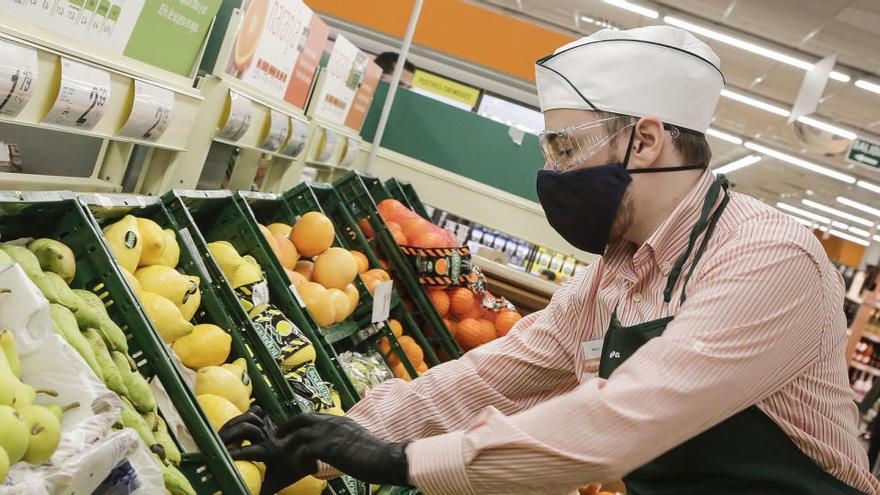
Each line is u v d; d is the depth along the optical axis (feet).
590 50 4.73
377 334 10.75
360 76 14.99
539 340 5.65
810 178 67.46
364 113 16.47
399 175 18.34
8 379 3.44
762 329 3.99
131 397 4.68
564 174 4.74
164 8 7.09
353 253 11.24
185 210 6.53
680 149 4.67
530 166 18.17
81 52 6.20
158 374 5.10
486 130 18.21
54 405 3.84
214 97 8.71
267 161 12.79
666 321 4.47
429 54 37.14
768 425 4.27
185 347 5.93
